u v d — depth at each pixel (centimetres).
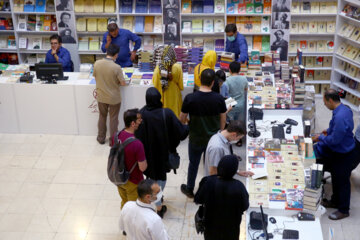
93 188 602
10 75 728
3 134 734
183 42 889
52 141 715
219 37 891
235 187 363
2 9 898
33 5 895
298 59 669
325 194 579
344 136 508
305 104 603
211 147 426
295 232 401
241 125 421
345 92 858
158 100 485
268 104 619
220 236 386
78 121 723
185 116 518
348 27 823
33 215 553
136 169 468
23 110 720
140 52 733
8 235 521
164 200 574
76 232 525
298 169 479
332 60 867
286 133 559
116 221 542
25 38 913
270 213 428
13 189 601
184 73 741
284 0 828
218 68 766
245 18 877
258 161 494
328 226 520
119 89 673
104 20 890
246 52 717
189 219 541
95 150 690
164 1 852
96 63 650
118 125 720
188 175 562
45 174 632
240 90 638
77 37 902
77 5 877
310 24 862
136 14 874
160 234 369
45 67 701
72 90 701
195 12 870
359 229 521
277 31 854
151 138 489
